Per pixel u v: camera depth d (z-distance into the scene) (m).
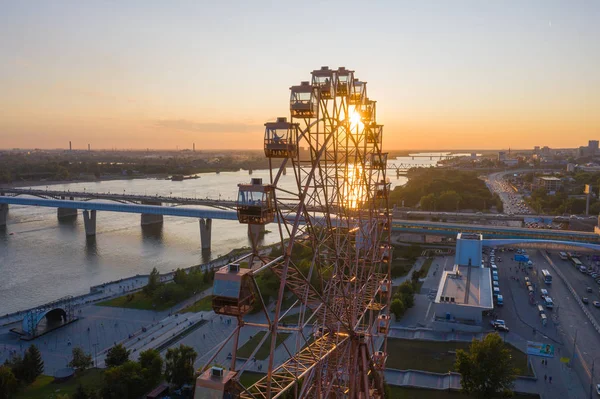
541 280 168.88
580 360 105.75
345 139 67.69
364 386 67.00
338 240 66.62
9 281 176.50
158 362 95.75
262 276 155.12
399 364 103.25
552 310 138.12
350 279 67.94
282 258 50.97
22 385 97.12
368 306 77.25
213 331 124.69
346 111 65.25
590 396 90.38
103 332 127.62
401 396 90.62
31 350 101.00
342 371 67.00
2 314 144.00
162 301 148.75
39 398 93.44
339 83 63.84
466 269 157.38
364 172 73.12
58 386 98.94
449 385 93.88
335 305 65.06
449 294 134.38
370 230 74.75
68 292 165.00
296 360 54.66
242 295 46.09
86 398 87.88
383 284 85.88
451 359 105.44
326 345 61.69
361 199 73.12
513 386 90.94
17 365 98.81
